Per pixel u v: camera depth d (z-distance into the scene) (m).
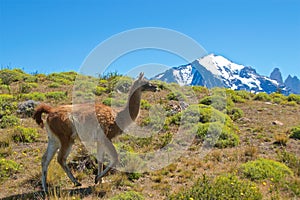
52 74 22.50
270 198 6.64
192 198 6.31
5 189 7.25
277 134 11.40
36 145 9.78
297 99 19.05
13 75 20.70
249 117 14.15
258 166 8.05
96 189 7.22
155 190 7.45
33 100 14.38
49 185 7.45
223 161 9.03
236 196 6.33
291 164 8.62
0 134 10.31
